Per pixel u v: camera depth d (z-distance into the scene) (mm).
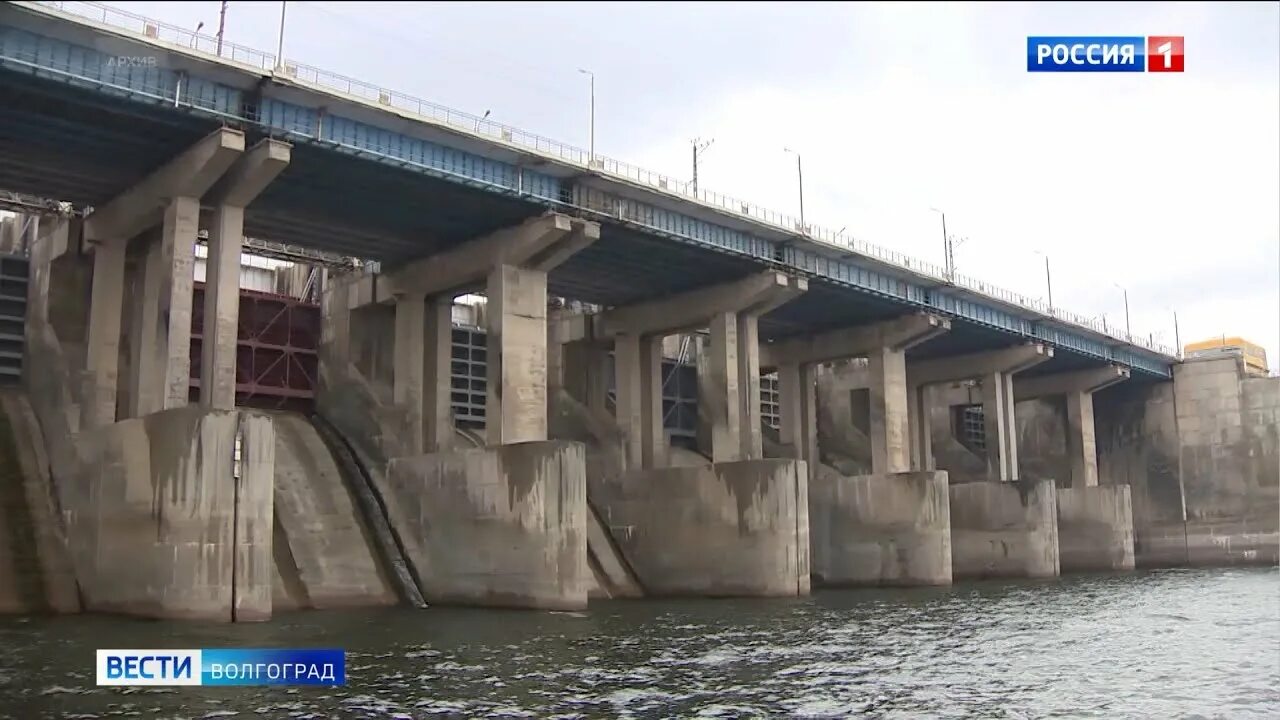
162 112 44719
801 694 29219
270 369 70750
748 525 64188
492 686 29641
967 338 91688
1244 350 140250
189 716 24984
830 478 80562
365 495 61312
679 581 66688
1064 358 100312
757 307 71875
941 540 75312
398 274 66375
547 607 50969
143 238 54750
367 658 34406
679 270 69875
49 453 52844
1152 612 54438
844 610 55188
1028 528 86250
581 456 52562
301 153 49125
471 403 81062
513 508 52844
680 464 84375
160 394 52281
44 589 45812
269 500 42938
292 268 77000
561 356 81938
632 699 28031
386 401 69000
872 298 77438
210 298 48844
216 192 49594
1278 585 74062
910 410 101188
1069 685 31266
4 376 59469
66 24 40688
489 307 60344
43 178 51469
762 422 104375
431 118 50594
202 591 41188
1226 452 103750
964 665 35125
